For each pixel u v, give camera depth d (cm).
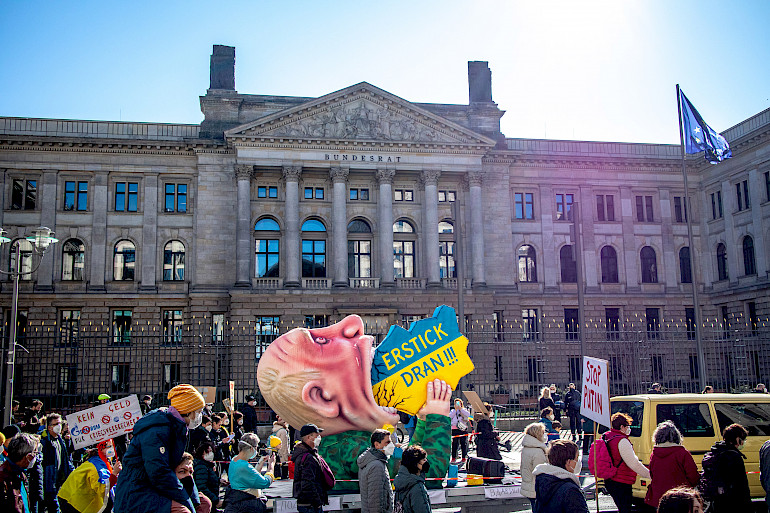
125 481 943
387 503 1180
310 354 1677
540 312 6406
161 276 6003
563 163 6619
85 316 5816
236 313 5625
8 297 5744
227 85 6178
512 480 1941
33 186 5956
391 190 6031
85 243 5947
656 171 6794
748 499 1160
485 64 6619
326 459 1683
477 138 6134
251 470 1315
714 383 4762
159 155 6075
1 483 1193
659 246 6731
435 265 5972
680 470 1218
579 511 941
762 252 5866
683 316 6612
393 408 1719
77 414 1372
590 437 2752
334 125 5975
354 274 6088
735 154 6228
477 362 5675
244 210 5822
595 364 1409
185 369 5772
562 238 6588
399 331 1825
